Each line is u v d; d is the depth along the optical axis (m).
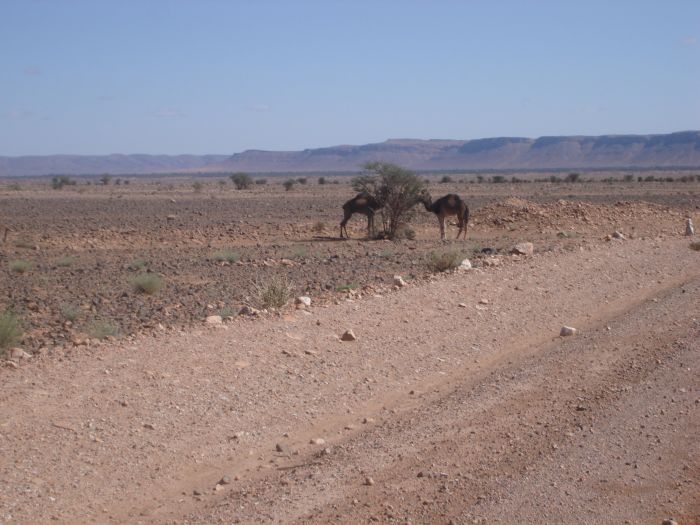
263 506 6.93
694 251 23.41
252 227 41.75
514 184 130.50
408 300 16.03
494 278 18.70
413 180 36.53
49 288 21.33
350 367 11.30
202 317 16.23
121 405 9.17
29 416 8.67
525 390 10.10
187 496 7.24
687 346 11.72
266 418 9.21
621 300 16.30
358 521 6.61
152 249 33.47
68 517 6.72
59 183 121.44
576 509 6.75
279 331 13.09
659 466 7.57
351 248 32.53
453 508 6.82
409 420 9.14
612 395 9.69
